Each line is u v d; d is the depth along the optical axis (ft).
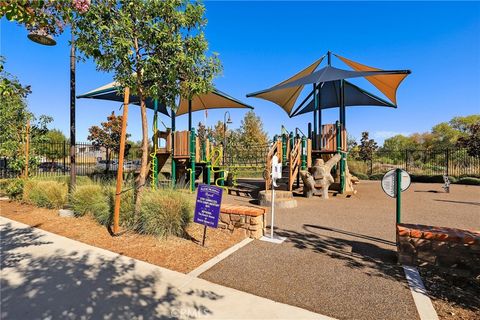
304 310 8.97
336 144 38.78
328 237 17.56
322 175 35.29
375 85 45.03
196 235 16.71
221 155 44.98
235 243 15.79
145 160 17.42
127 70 16.17
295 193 38.86
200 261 13.11
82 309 8.87
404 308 9.21
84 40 15.52
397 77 37.60
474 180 55.16
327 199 34.53
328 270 12.23
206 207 14.94
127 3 15.74
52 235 16.83
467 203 32.27
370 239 17.19
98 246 15.02
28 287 10.32
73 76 22.67
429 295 10.16
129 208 17.95
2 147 28.12
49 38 16.83
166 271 11.85
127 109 16.67
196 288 10.37
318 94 47.60
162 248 14.65
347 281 11.16
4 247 14.67
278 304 9.31
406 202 32.81
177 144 38.70
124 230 17.10
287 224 21.09
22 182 28.53
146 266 12.34
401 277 11.57
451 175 63.26
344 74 35.55
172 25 16.38
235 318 8.45
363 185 52.49
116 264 12.50
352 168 74.33
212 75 17.92
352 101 57.57
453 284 11.05
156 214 16.37
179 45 15.85
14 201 28.71
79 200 21.43
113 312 8.71
